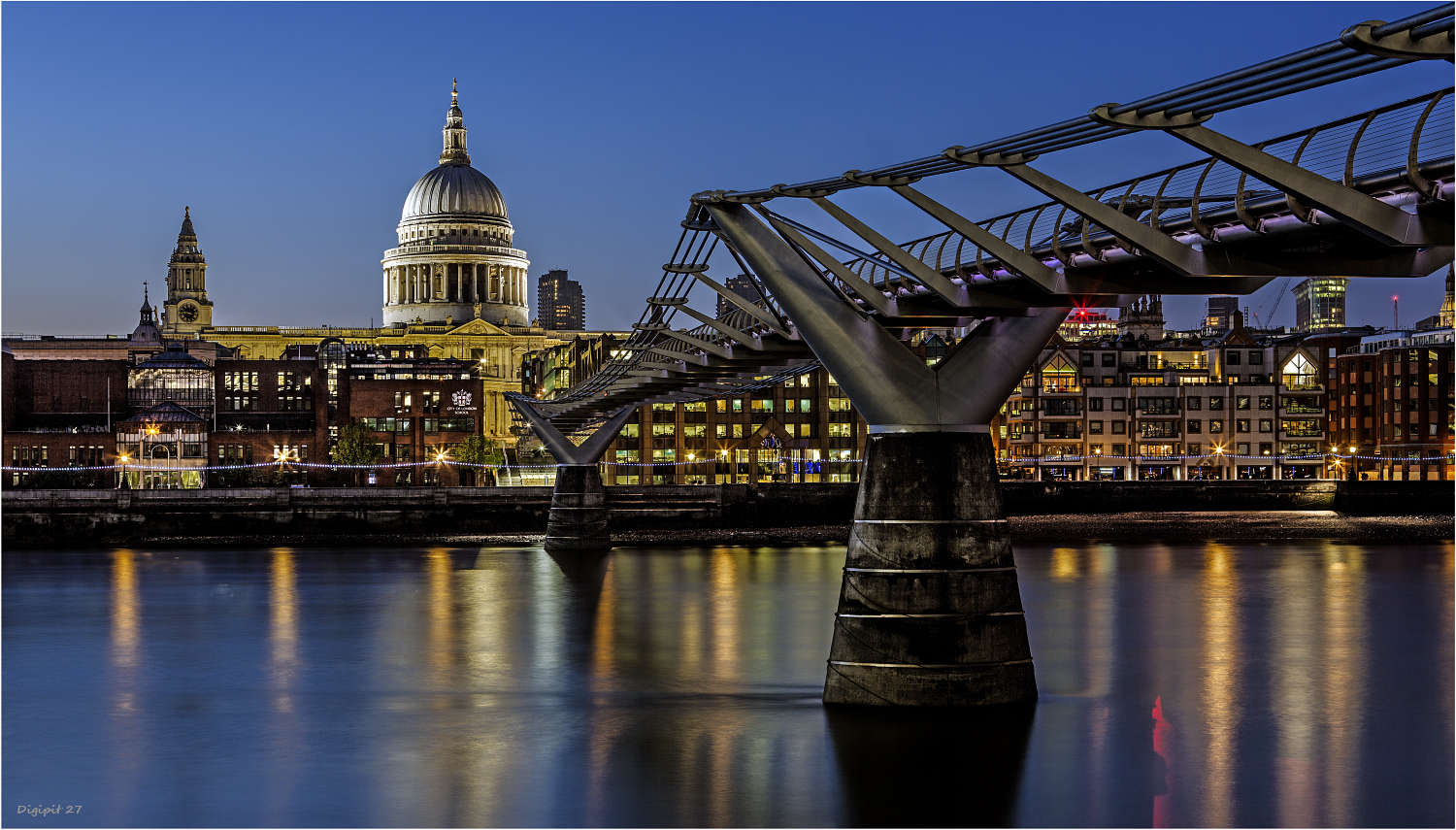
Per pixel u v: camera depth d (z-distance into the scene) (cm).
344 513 13400
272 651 6050
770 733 4084
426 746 4112
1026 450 17012
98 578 9488
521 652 5950
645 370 7544
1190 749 3934
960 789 3503
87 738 4281
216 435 18325
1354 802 3441
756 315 5119
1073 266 3478
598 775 3731
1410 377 17812
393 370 19888
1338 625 6650
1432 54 2095
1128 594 8006
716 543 12281
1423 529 12925
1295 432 17125
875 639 4041
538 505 13612
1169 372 17100
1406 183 2559
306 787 3666
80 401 19238
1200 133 2570
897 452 4022
